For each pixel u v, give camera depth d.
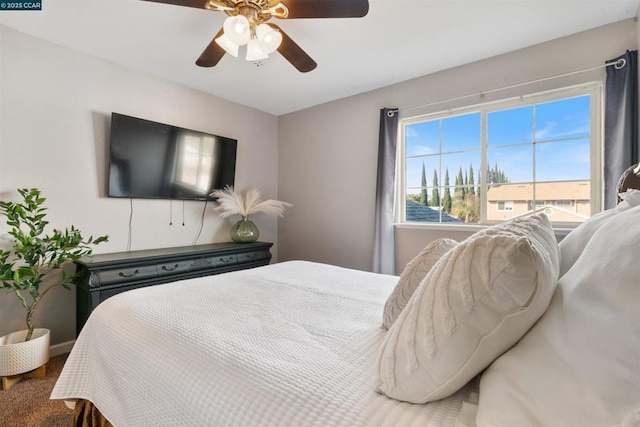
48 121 2.28
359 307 1.32
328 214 3.61
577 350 0.51
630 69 1.96
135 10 1.94
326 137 3.62
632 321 0.46
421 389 0.64
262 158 3.92
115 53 2.47
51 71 2.30
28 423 1.51
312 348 0.92
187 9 1.93
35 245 1.94
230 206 3.29
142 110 2.79
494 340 0.59
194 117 3.19
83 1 1.85
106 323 1.19
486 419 0.52
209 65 2.03
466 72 2.67
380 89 3.19
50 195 2.30
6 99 2.11
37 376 1.96
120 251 2.65
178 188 2.98
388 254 3.03
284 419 0.65
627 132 1.96
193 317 1.13
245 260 3.15
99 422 1.15
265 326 1.08
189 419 0.76
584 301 0.56
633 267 0.51
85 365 1.23
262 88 3.19
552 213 2.38
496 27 2.13
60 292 2.36
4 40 2.10
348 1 1.49
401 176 3.14
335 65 2.68
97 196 2.53
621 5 1.91
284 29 2.14
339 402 0.66
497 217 2.62
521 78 2.41
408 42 2.31
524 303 0.57
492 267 0.57
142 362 0.94
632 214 0.65
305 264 2.22
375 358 0.87
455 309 0.59
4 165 2.11
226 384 0.76
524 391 0.52
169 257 2.54
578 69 2.19
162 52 2.46
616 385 0.43
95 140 2.52
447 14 1.99
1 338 1.97
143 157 2.72
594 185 2.20
